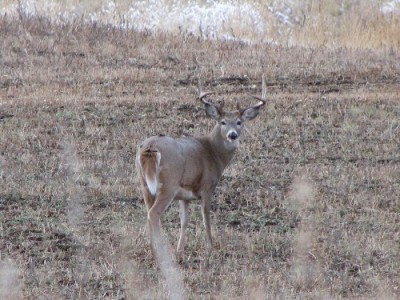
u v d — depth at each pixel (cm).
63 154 4512
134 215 3919
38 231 3719
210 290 3139
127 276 3181
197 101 5575
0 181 4256
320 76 6175
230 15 7619
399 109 5512
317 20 7638
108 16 7550
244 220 3956
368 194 4266
